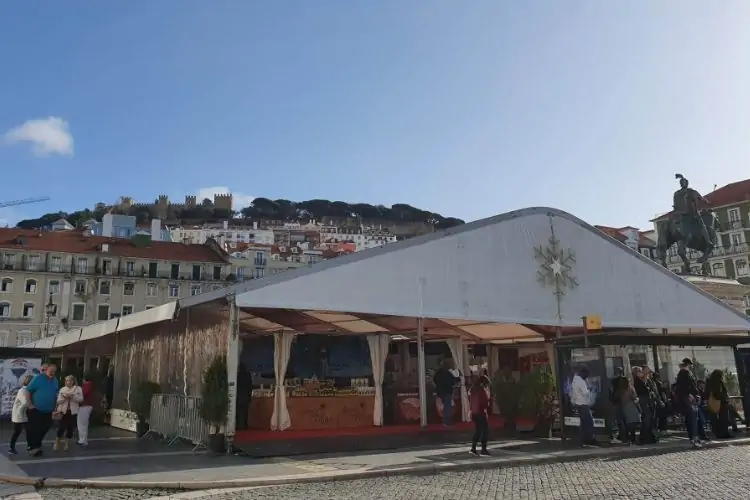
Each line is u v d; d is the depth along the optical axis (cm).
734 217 7062
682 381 1387
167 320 1469
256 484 929
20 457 1212
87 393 1430
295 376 2244
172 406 1491
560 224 1783
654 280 1914
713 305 2008
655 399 1503
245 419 1666
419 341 1694
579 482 909
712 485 857
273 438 1466
